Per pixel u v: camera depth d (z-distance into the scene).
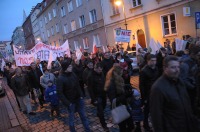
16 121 8.02
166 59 2.85
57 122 7.12
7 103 11.74
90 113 7.26
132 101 4.79
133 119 4.80
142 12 18.72
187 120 2.83
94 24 25.97
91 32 27.22
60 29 37.72
